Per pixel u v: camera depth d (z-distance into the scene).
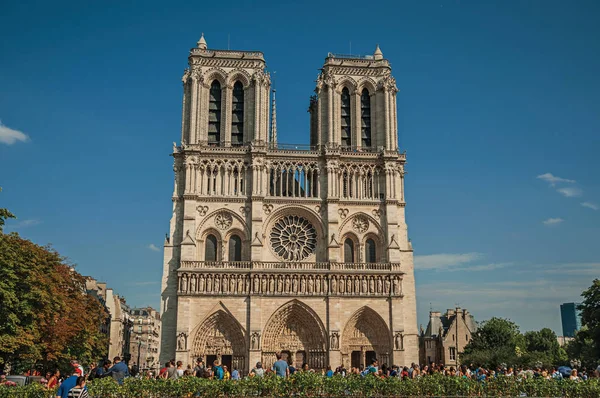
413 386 57.09
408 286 129.50
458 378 58.31
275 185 130.62
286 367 59.34
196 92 132.50
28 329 87.44
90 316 121.62
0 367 91.69
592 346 126.31
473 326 189.38
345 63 138.75
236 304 122.00
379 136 136.38
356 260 130.12
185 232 124.44
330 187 130.62
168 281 123.88
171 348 121.25
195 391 53.22
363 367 123.81
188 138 130.62
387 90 137.75
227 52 135.88
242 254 126.38
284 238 129.50
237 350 121.81
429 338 180.50
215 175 129.75
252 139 131.75
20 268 87.81
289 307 123.50
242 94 136.88
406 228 132.62
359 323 126.31
